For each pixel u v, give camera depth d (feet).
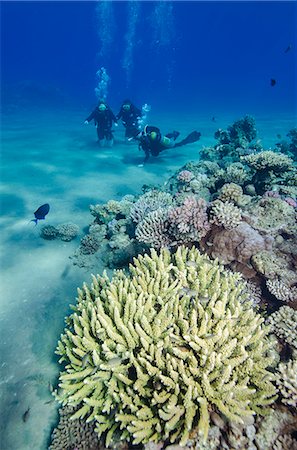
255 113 111.45
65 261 22.38
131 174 40.52
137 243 20.49
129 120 53.42
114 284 12.56
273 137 62.80
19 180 37.81
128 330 10.11
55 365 14.48
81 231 26.68
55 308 17.87
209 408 9.30
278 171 22.41
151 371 9.18
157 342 9.96
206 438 8.32
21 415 12.51
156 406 9.22
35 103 121.39
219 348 9.91
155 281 12.31
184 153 51.55
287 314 12.82
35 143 56.75
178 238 16.94
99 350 10.37
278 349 11.96
